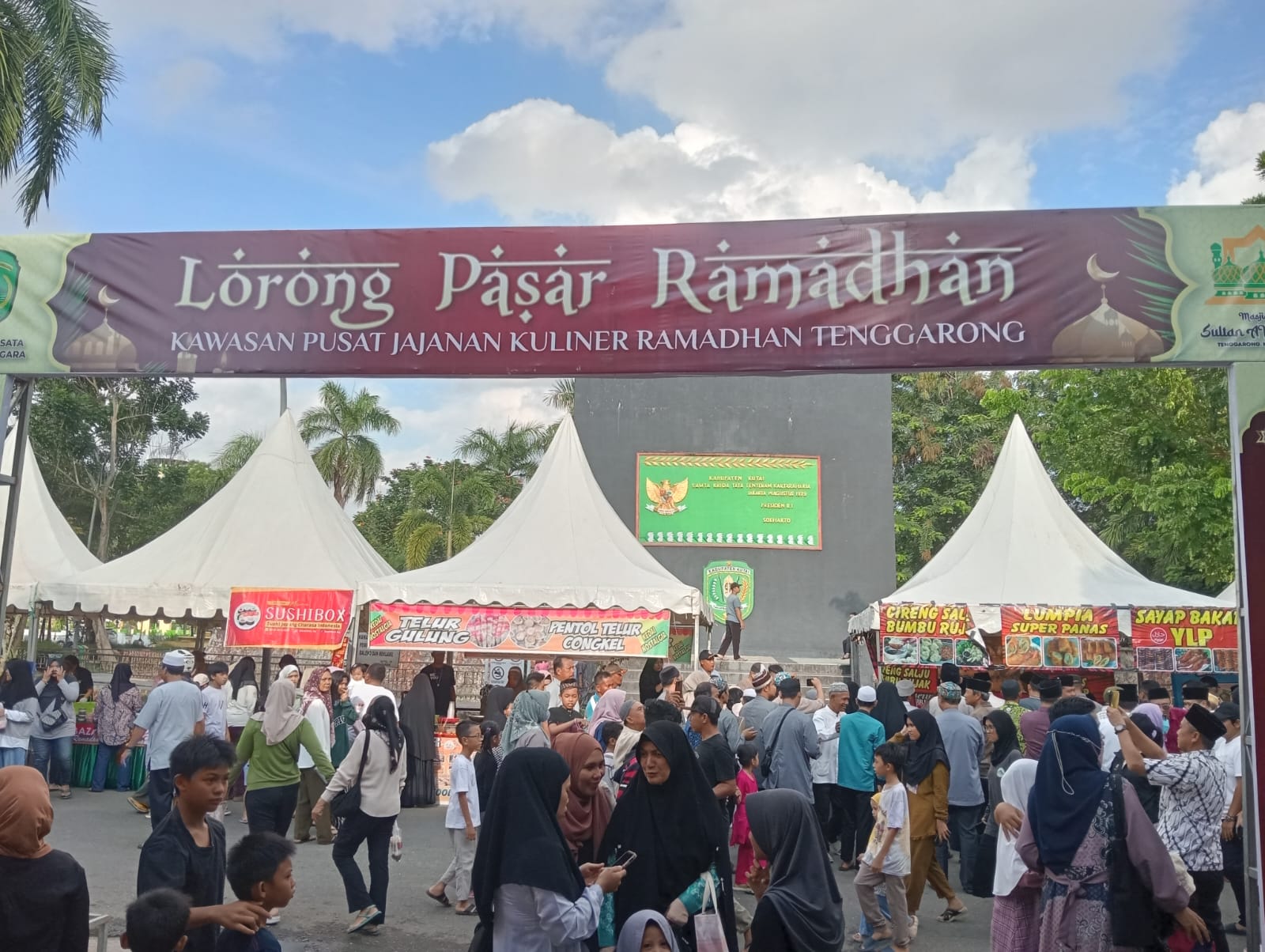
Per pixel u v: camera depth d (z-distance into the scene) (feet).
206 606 46.57
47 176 52.75
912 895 25.39
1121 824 15.28
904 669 50.98
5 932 10.22
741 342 26.03
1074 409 59.93
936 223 25.96
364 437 126.52
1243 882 24.54
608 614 43.04
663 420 86.69
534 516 49.42
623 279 26.68
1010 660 41.78
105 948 17.78
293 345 27.25
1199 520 54.60
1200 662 40.86
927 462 119.96
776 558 84.64
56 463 116.06
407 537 129.70
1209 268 24.75
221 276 27.76
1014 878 17.34
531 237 27.12
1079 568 46.91
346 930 23.95
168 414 122.93
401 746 24.30
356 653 45.06
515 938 12.82
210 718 39.19
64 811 38.73
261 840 11.78
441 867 31.37
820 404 86.74
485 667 54.80
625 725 25.94
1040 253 25.40
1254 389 24.13
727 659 76.13
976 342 25.26
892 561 84.33
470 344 26.84
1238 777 24.66
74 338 27.73
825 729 33.94
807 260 26.20
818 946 13.97
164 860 12.01
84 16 53.31
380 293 27.30
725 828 14.55
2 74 48.55
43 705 41.32
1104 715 26.21
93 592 46.70
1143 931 14.96
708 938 13.60
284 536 50.47
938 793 25.55
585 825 16.57
